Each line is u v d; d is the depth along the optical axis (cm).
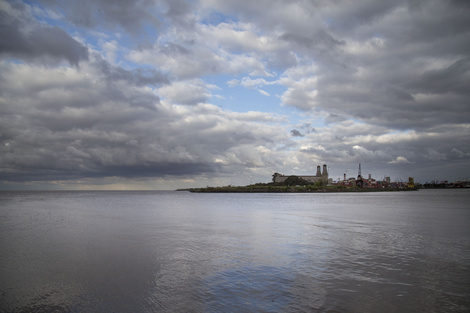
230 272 1634
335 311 1123
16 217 4978
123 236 2914
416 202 10062
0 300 1286
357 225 3700
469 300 1227
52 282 1507
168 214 5544
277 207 7750
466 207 7175
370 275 1563
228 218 4722
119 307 1194
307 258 1938
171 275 1591
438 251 2139
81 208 7362
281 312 1117
